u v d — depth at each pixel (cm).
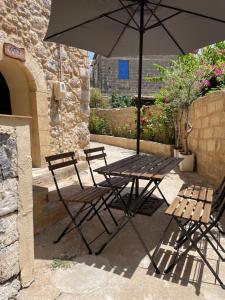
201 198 279
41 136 500
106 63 1869
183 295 210
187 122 700
